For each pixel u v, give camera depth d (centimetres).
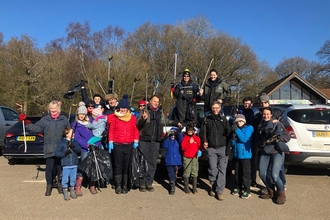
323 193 555
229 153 536
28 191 557
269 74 3853
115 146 540
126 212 453
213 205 488
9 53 2502
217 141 525
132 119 549
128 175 569
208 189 581
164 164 600
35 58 2531
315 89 3278
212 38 3369
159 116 570
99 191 564
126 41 3481
